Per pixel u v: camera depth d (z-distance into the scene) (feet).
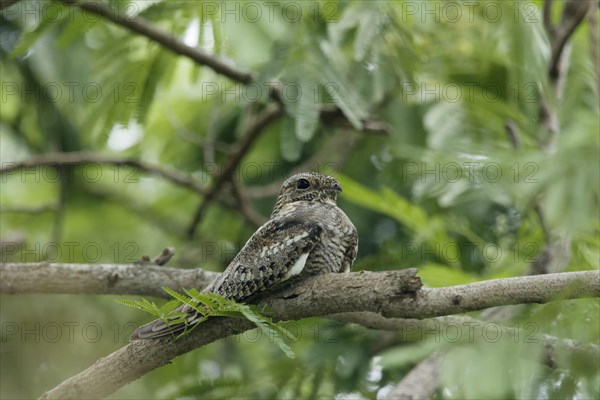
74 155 43.27
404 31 35.88
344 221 29.84
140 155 51.26
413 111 42.60
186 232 48.01
